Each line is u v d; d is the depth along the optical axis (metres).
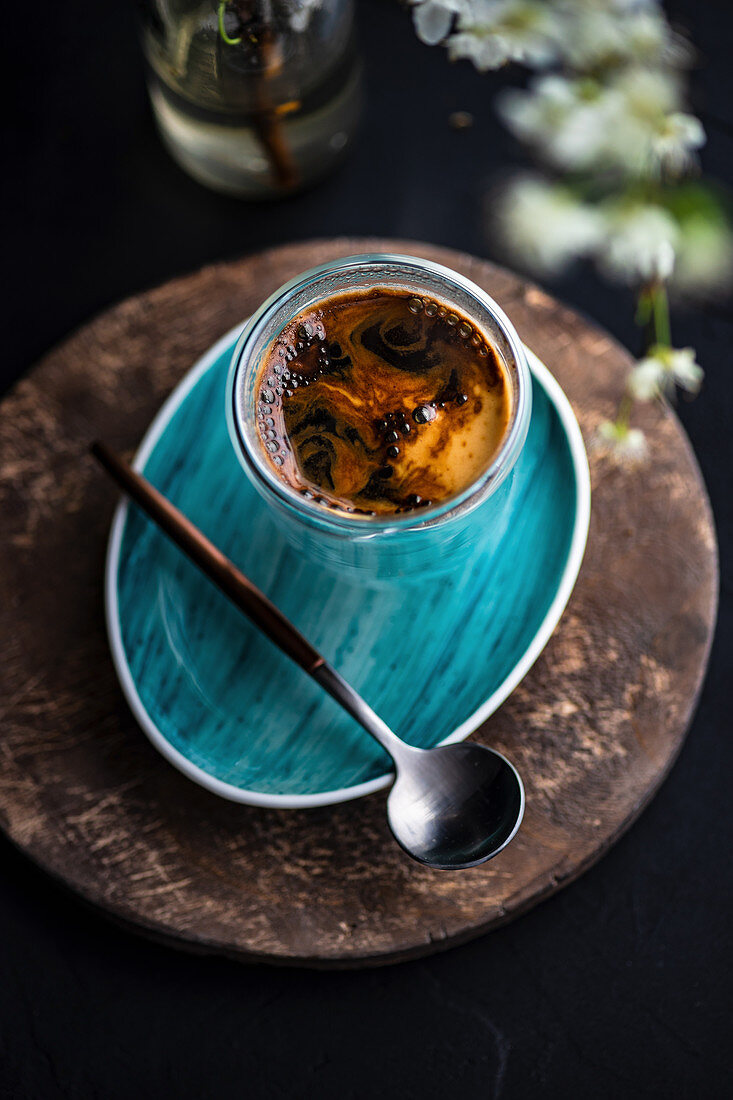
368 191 0.51
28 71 0.52
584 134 0.46
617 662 0.44
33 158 0.52
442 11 0.44
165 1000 0.46
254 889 0.43
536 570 0.42
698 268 0.47
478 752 0.42
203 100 0.45
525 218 0.46
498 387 0.41
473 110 0.52
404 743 0.41
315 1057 0.45
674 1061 0.45
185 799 0.44
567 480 0.42
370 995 0.46
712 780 0.47
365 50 0.52
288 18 0.43
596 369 0.45
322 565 0.42
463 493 0.38
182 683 0.42
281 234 0.51
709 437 0.49
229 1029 0.46
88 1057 0.46
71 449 0.46
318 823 0.43
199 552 0.42
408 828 0.41
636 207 0.46
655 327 0.50
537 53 0.45
